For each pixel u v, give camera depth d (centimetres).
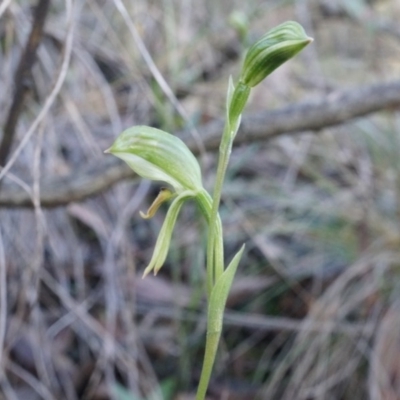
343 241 31
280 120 23
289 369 28
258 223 32
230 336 29
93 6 27
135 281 30
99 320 28
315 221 32
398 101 23
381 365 27
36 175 20
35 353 26
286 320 29
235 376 28
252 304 30
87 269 29
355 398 27
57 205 22
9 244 26
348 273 29
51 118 27
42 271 26
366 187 32
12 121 20
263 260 31
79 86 32
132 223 32
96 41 32
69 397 26
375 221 31
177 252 30
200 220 30
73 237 29
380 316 29
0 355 21
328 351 28
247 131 23
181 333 27
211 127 23
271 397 27
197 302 28
